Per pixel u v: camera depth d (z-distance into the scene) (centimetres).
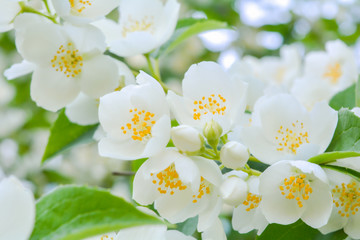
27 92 84
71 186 35
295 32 83
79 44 43
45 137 81
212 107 40
